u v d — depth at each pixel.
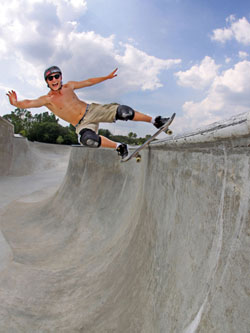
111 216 6.99
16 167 24.06
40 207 11.83
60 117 3.87
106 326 3.12
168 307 2.15
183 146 2.44
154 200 3.65
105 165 8.63
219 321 1.34
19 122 59.84
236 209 1.41
